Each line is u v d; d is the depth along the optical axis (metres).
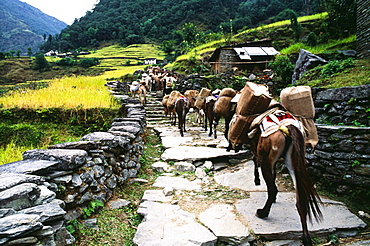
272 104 4.33
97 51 97.56
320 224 4.08
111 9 139.62
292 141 3.55
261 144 3.92
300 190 3.34
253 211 4.50
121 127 6.67
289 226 4.00
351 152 4.94
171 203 4.80
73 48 105.75
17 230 2.34
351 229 4.07
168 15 117.75
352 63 9.79
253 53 25.38
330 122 6.85
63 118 9.83
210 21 97.12
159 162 7.20
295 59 23.14
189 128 11.67
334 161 5.17
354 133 4.98
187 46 39.47
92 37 112.12
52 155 3.82
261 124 4.11
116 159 5.43
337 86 7.47
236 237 3.70
